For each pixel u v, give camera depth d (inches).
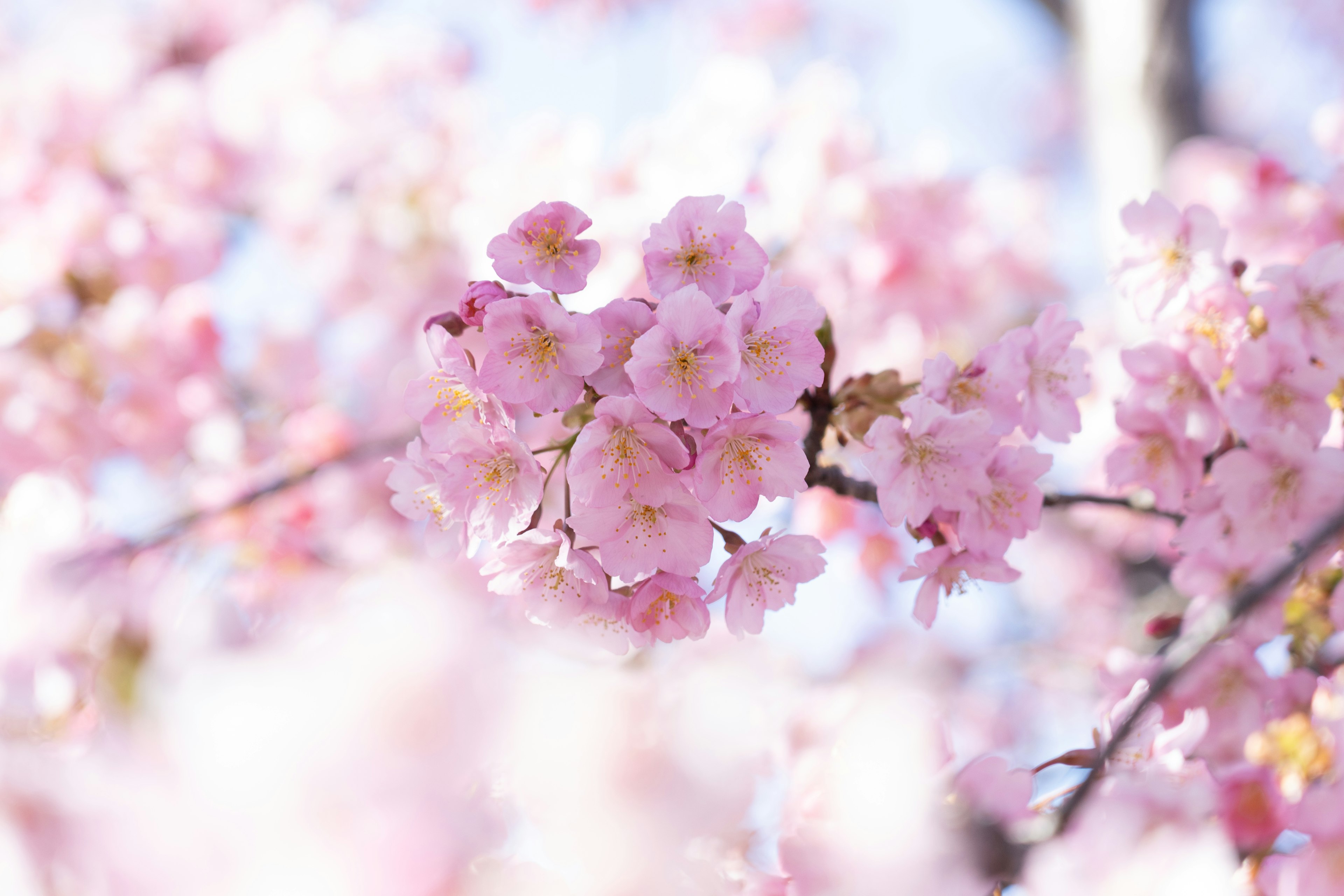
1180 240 56.1
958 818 53.0
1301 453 55.1
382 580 49.6
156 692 50.1
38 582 55.7
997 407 54.6
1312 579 56.3
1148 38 71.1
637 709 51.3
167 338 74.9
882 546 71.6
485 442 53.0
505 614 53.1
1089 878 52.1
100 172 83.8
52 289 73.8
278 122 91.8
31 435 72.1
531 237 53.0
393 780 48.9
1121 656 56.8
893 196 76.4
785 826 53.9
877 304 80.1
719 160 73.2
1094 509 74.4
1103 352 71.1
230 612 50.1
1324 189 58.8
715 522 53.3
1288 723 55.8
